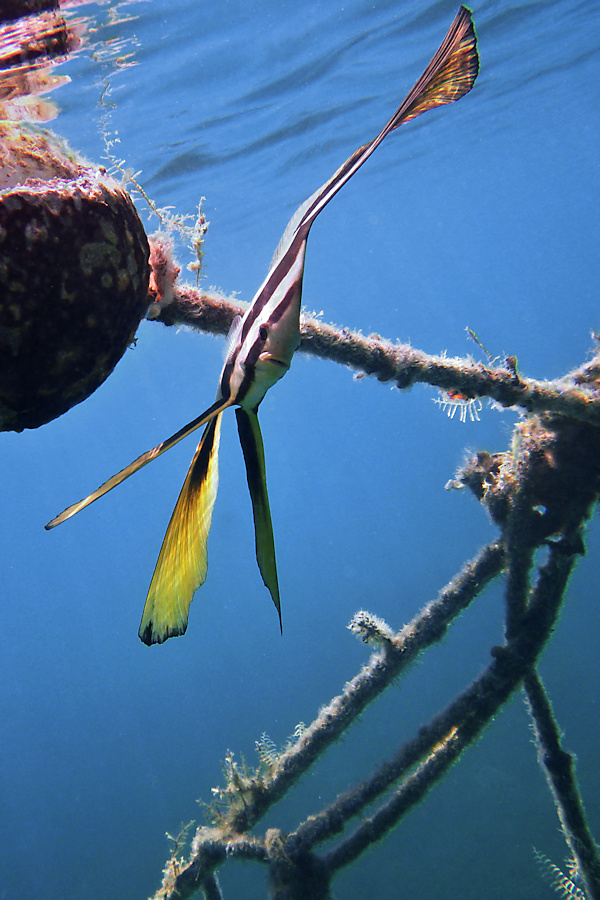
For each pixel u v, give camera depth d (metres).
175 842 5.03
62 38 5.36
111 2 5.62
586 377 3.81
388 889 14.83
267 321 0.62
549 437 3.91
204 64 8.91
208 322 2.31
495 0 11.62
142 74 8.09
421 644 4.57
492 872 14.20
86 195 1.29
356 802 4.56
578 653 22.02
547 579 4.16
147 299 1.51
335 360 3.08
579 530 4.02
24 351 1.24
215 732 26.81
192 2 6.82
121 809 23.58
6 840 23.92
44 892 20.27
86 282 1.28
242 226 21.39
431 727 4.48
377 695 4.66
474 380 3.39
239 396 0.64
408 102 0.65
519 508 4.07
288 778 4.78
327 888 4.52
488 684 4.32
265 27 8.71
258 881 15.50
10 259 1.17
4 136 1.26
